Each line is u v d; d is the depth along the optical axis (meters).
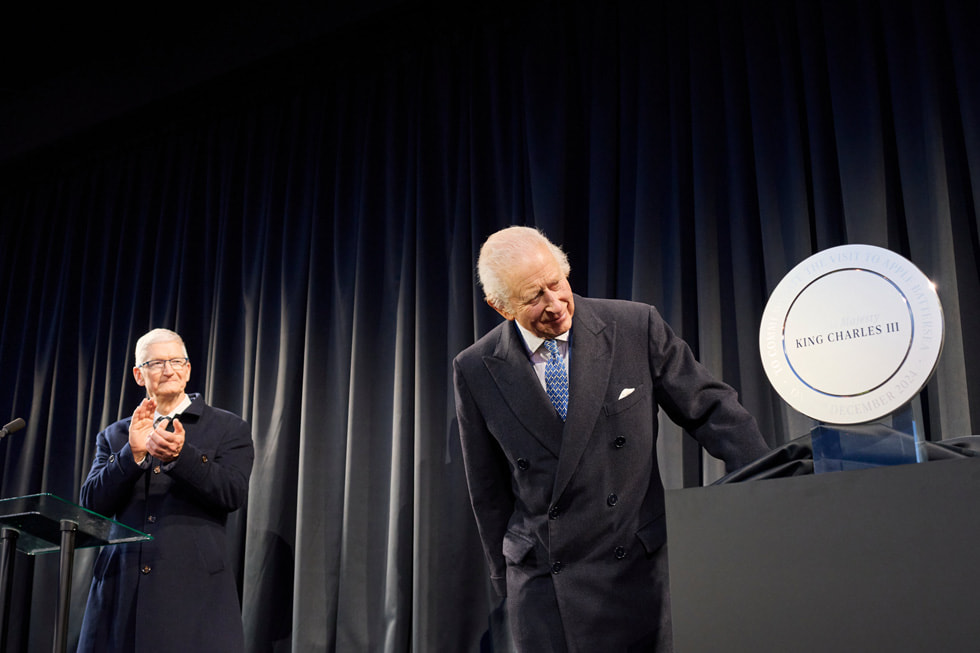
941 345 1.29
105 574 2.46
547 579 1.93
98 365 3.75
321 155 3.47
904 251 2.42
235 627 2.43
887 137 2.51
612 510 1.92
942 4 2.51
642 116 2.83
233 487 2.53
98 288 3.94
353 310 3.19
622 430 1.97
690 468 2.52
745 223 2.63
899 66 2.49
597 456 1.95
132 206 3.94
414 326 3.04
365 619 2.82
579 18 3.10
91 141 4.09
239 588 3.08
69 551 1.92
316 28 3.46
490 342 2.16
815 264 1.43
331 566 2.94
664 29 2.93
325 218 3.38
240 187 3.66
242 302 3.49
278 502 3.08
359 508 2.94
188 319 3.57
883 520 1.18
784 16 2.74
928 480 1.16
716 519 1.29
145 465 2.48
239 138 3.73
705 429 1.99
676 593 1.30
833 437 1.34
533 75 3.05
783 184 2.60
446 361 2.95
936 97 2.40
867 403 1.33
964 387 2.18
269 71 3.66
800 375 1.39
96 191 4.08
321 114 3.56
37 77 4.19
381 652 2.77
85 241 4.03
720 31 2.82
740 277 2.59
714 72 2.82
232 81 3.72
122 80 3.94
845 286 1.39
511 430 2.05
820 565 1.21
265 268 3.42
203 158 3.83
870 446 1.32
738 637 1.24
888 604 1.15
